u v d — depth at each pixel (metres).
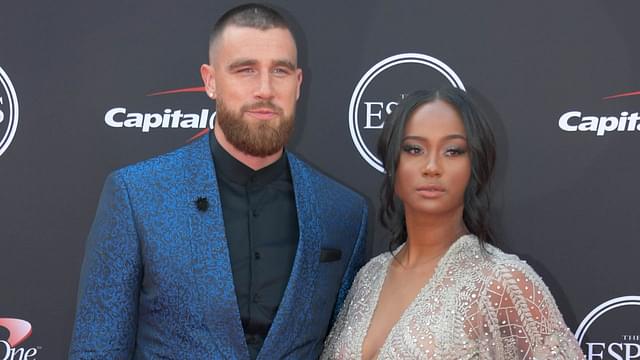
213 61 1.98
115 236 1.87
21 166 2.46
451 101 1.80
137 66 2.47
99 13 2.46
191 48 2.47
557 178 2.47
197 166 1.97
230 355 1.85
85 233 2.46
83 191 2.47
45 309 2.47
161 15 2.47
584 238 2.48
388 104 2.49
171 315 1.86
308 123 2.50
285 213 2.03
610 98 2.46
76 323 1.89
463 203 1.87
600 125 2.46
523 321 1.69
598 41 2.45
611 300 2.48
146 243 1.86
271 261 1.95
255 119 1.91
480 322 1.70
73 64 2.46
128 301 1.86
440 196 1.79
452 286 1.76
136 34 2.47
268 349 1.88
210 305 1.85
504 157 2.48
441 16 2.47
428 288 1.79
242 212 1.98
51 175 2.46
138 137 2.48
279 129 1.93
